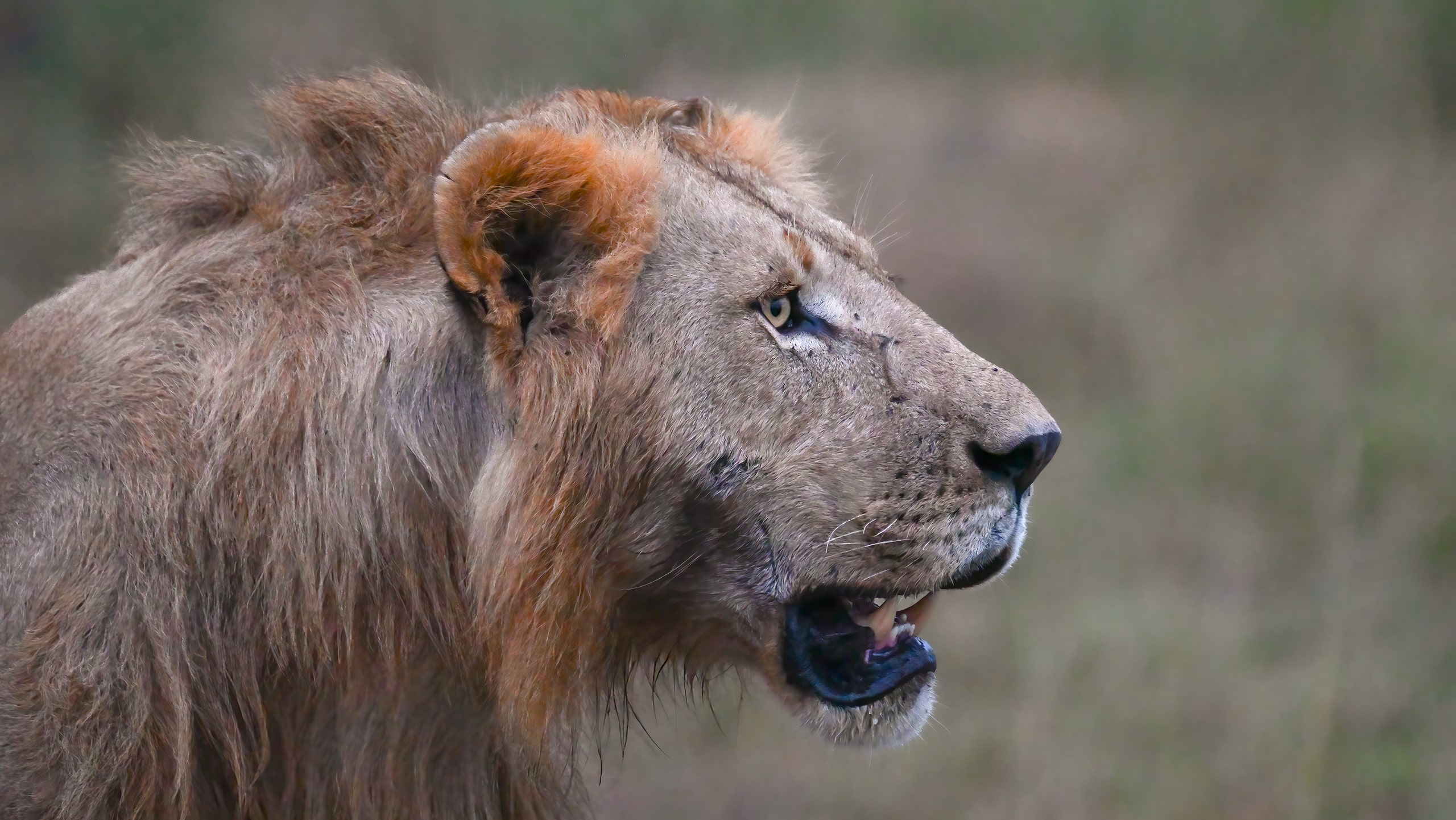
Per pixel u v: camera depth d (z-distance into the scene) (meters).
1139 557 19.06
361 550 7.61
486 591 7.80
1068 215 27.12
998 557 8.21
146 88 24.61
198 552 7.33
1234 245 26.84
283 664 7.51
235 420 7.39
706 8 30.59
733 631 8.32
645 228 7.80
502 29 27.28
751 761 15.62
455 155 7.52
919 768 15.41
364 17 26.44
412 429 7.69
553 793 9.17
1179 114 31.34
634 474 7.91
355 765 7.88
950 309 24.61
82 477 7.23
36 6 24.59
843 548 8.01
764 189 8.68
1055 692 16.39
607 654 8.41
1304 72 31.95
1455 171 29.19
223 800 7.73
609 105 8.78
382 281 7.77
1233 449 21.12
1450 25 30.86
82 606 7.11
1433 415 21.56
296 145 8.23
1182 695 16.27
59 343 7.68
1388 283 25.41
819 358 8.09
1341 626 17.44
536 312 7.88
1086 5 33.44
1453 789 15.00
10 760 7.06
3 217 22.03
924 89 31.69
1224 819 14.62
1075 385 23.03
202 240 7.90
